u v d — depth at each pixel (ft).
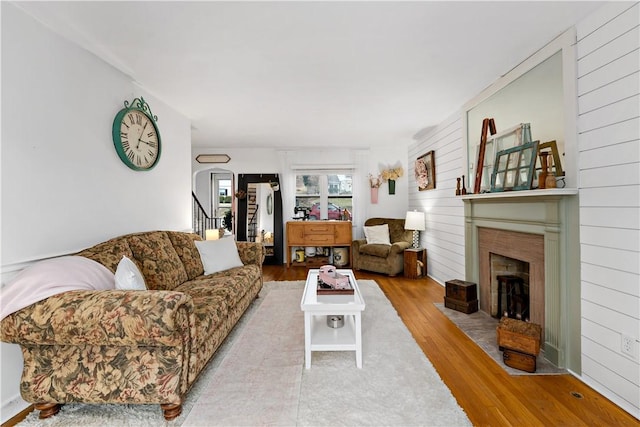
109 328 4.89
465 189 11.17
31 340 5.04
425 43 7.27
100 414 5.49
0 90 5.47
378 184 19.94
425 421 5.23
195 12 5.98
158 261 8.41
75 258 6.19
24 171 5.88
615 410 5.56
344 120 13.84
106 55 7.63
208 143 18.86
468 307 10.46
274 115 12.94
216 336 7.12
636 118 5.34
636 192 5.36
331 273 8.37
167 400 5.20
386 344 8.13
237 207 20.27
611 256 5.84
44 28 6.27
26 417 5.45
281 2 5.70
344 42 7.18
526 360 6.84
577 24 6.51
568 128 6.73
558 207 6.91
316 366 7.07
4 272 5.48
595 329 6.19
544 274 7.59
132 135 8.96
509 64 8.44
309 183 20.56
